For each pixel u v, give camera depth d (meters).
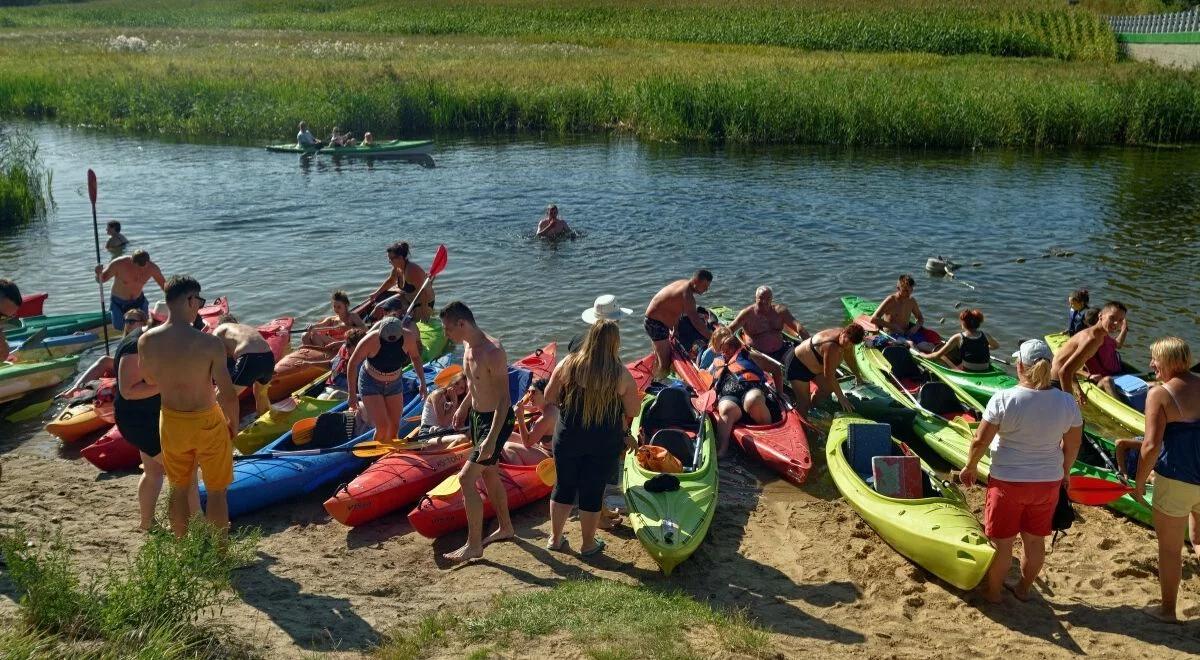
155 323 9.77
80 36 66.62
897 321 13.16
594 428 7.14
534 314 14.90
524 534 8.12
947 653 6.21
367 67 43.91
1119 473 7.92
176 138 34.22
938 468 9.80
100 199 23.31
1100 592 7.11
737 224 20.84
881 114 32.50
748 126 33.59
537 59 49.28
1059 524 6.76
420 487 8.59
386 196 23.77
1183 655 6.22
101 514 8.27
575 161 29.38
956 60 50.78
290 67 43.88
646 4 82.19
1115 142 33.19
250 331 9.61
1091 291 16.08
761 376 10.57
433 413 9.88
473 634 5.90
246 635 5.89
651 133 34.81
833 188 24.92
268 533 8.12
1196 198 23.55
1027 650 6.28
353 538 8.05
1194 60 45.59
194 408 6.53
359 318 12.75
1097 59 52.59
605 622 6.08
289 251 18.50
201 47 56.41
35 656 4.91
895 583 7.28
